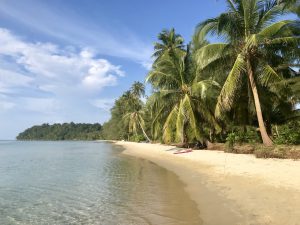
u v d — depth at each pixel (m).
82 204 13.34
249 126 30.91
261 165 18.06
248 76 26.47
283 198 10.66
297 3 22.61
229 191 12.87
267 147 22.52
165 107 35.16
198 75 31.67
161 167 24.56
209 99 32.00
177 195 13.47
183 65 33.34
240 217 9.33
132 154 42.84
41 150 66.19
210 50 25.09
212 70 27.52
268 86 26.08
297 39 23.06
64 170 26.08
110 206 12.53
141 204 12.37
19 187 18.30
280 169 16.11
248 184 13.62
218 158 24.06
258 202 10.59
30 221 11.23
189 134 34.22
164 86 34.31
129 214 11.08
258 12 25.03
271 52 25.30
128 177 20.33
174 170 21.88
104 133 157.38
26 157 43.59
